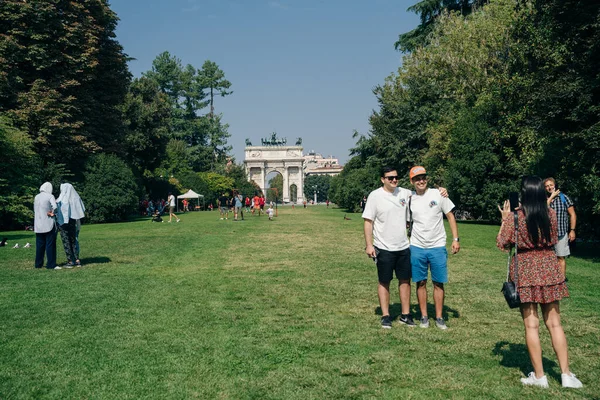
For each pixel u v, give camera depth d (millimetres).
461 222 34438
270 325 6656
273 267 12078
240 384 4625
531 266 4668
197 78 88875
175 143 79438
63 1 33625
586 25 15234
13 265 12352
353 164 71938
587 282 9930
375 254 6727
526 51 21688
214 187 84125
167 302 8047
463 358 5320
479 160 29688
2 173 29656
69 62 33062
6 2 30203
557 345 4652
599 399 4254
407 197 6715
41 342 5871
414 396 4344
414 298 8508
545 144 18094
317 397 4340
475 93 32688
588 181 14828
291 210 65375
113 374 4867
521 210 4773
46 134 32375
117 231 24969
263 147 128875
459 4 41250
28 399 4297
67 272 11227
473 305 7852
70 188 12133
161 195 62781
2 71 30109
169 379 4742
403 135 43031
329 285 9633
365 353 5484
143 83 57000
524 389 4488
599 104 15172
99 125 38469
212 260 13359
